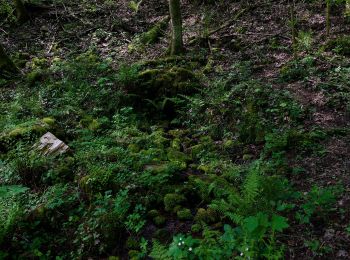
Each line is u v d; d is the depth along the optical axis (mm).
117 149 6477
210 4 13070
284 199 4941
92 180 5680
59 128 7664
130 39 12133
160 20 12852
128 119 8227
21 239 5090
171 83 8859
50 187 5879
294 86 8031
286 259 4168
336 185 5156
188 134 7734
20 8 13484
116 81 9156
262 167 5828
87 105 8758
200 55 10273
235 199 4531
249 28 11078
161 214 5234
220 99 7859
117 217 5094
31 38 12617
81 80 9586
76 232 5105
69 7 14297
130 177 5746
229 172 5820
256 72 9016
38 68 10594
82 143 6863
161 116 8562
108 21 13242
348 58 8516
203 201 5332
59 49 11828
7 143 6906
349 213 4645
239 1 12633
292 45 9625
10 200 5449
